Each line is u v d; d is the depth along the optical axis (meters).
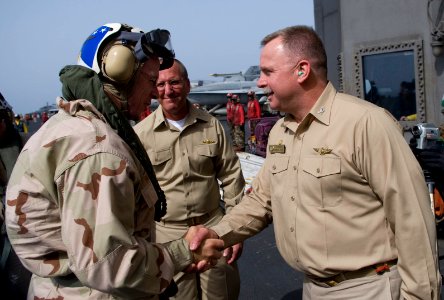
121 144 1.50
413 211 1.68
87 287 1.51
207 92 31.52
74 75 1.59
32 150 1.47
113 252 1.36
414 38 5.79
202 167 2.89
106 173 1.40
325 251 1.81
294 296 3.60
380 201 1.77
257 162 8.98
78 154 1.41
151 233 1.75
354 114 1.76
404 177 1.69
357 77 6.43
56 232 1.49
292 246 1.92
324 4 7.46
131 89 1.70
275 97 1.92
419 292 1.68
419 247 1.68
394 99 6.17
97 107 1.58
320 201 1.80
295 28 1.89
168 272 1.57
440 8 5.40
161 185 2.89
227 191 3.02
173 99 2.79
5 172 2.60
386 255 1.77
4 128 2.67
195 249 1.75
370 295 1.77
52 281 1.58
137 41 1.67
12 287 2.22
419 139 4.17
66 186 1.39
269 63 1.89
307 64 1.84
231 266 2.80
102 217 1.37
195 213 2.89
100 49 1.63
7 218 1.51
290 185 1.90
